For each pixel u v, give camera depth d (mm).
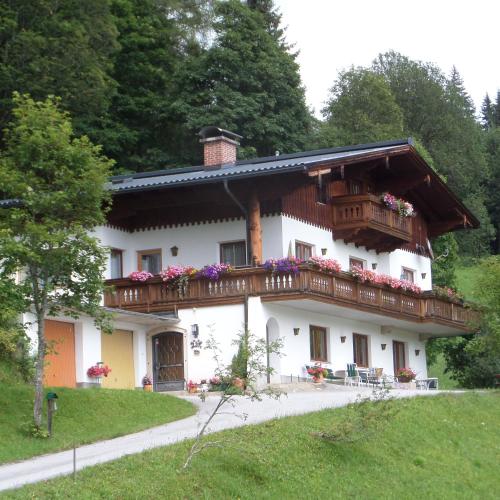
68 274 24688
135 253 39031
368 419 23703
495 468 26234
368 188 42750
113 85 54969
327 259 36625
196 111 57938
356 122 78375
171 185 35625
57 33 50125
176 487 19297
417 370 46719
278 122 59188
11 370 27891
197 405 28859
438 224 49250
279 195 36031
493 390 34562
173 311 36312
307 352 37969
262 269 35500
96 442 23391
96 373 32812
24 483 18391
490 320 36688
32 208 24359
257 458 21656
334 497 21422
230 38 58875
